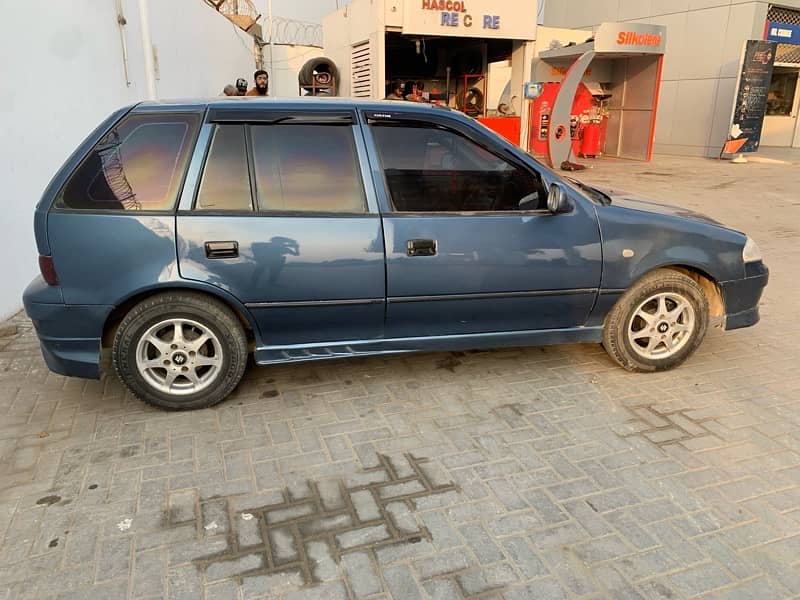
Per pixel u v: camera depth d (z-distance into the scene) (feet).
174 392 11.68
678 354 13.32
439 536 8.41
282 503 9.13
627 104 60.85
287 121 11.41
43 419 11.62
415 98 44.16
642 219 12.58
